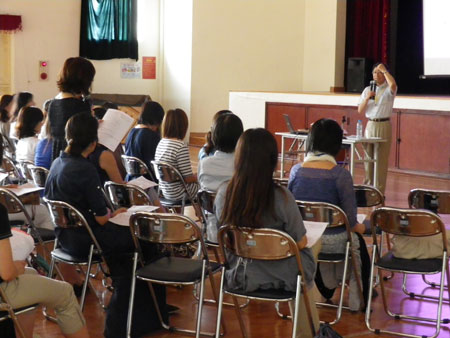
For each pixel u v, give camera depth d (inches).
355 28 571.8
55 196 158.4
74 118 157.8
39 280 126.0
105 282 191.0
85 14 561.3
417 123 414.3
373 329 160.2
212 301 179.8
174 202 221.0
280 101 480.4
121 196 181.8
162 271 145.0
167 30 590.9
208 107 580.7
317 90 591.8
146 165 228.7
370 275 164.4
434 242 157.5
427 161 411.2
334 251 162.9
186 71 574.9
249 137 128.5
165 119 220.8
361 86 519.5
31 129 236.4
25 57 550.3
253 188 127.5
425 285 196.1
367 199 183.9
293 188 163.3
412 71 546.6
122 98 563.8
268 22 589.0
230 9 576.4
